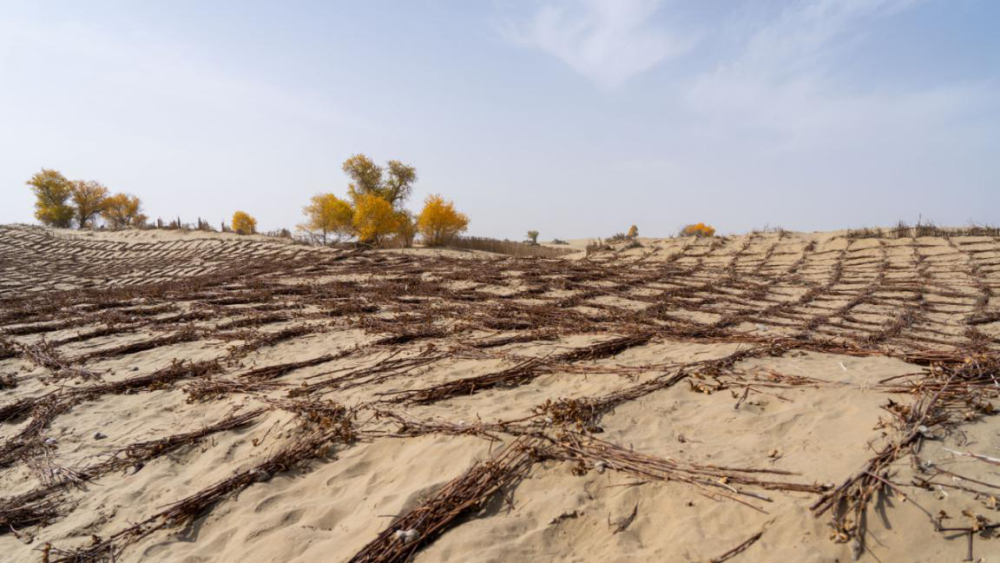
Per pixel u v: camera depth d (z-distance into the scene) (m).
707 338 7.71
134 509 4.37
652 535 3.39
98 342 9.12
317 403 5.73
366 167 36.03
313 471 4.72
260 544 3.77
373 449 4.94
